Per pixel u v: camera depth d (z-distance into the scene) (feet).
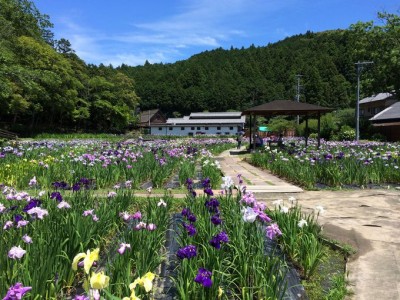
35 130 167.84
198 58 510.99
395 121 127.75
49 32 215.72
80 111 191.42
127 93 234.17
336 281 13.43
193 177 37.86
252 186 33.83
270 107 76.64
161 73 442.50
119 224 18.88
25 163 35.94
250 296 11.31
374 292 12.81
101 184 31.42
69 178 31.94
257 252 13.33
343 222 20.94
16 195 18.19
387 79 118.52
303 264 14.32
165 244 17.54
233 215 17.10
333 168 35.37
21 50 129.70
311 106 76.43
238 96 374.43
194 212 18.75
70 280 12.59
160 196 27.14
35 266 10.85
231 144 116.16
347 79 302.25
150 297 12.12
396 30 115.03
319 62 314.55
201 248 14.46
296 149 65.98
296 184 35.88
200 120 308.81
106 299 9.05
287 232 15.89
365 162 36.94
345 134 126.93
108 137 180.55
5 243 12.63
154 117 310.45
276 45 517.14
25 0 142.00
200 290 11.02
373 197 28.45
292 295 12.82
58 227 14.25
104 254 15.78
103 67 246.06
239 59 449.89
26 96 134.92
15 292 8.11
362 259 15.58
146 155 44.78
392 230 19.39
